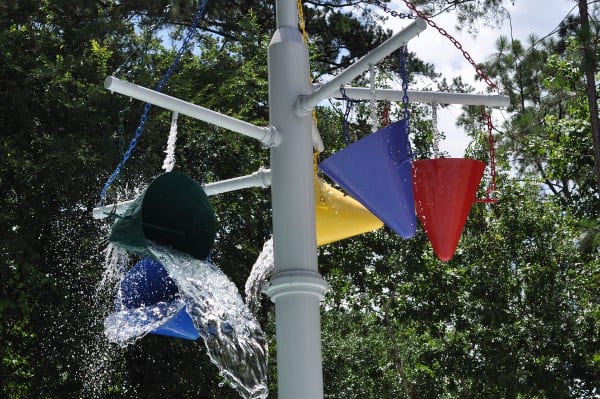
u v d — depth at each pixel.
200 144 21.39
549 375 23.91
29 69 19.94
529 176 27.86
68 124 19.86
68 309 19.09
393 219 7.44
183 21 26.70
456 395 25.02
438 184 7.51
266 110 25.70
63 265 19.12
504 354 24.36
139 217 6.86
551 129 32.31
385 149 7.23
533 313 24.70
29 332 19.25
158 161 20.45
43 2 21.47
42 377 19.22
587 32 25.27
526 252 25.39
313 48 28.81
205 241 7.32
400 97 8.02
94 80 20.16
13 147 19.02
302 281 6.95
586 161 32.19
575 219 30.55
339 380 26.34
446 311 25.12
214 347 6.68
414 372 26.78
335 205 8.03
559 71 31.11
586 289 25.83
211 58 23.58
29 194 19.41
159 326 7.32
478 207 25.83
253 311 8.32
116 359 19.61
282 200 7.17
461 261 25.73
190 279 6.85
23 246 18.39
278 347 6.93
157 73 22.00
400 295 25.95
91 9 21.83
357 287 26.38
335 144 26.36
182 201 7.39
